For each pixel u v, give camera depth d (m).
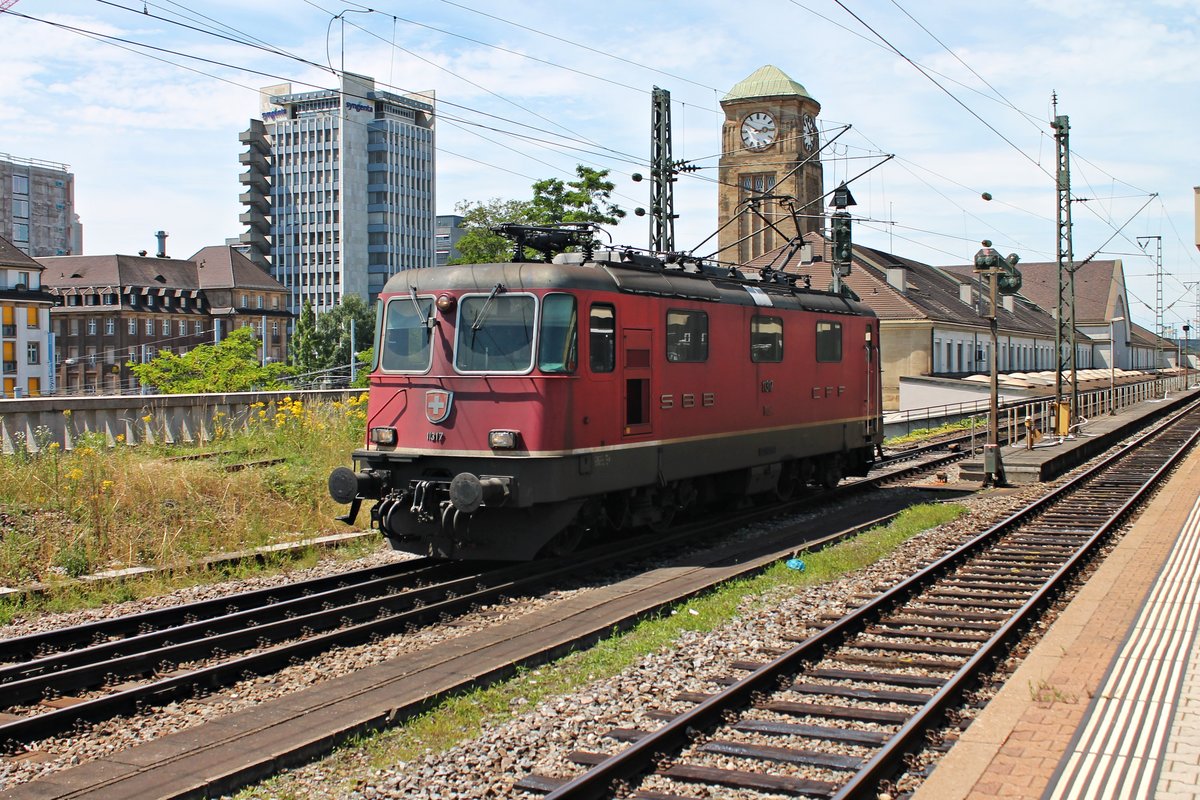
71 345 102.00
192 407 21.45
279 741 7.22
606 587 12.41
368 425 13.84
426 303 13.47
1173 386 86.06
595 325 13.27
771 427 17.53
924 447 31.06
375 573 13.21
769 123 79.62
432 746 7.23
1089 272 105.50
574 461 12.91
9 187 133.38
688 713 7.32
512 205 39.00
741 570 13.15
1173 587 10.93
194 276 109.44
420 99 137.50
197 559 13.40
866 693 8.16
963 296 70.75
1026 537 16.03
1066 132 36.72
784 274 18.94
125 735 7.59
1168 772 5.95
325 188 129.62
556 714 7.84
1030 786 5.80
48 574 12.36
